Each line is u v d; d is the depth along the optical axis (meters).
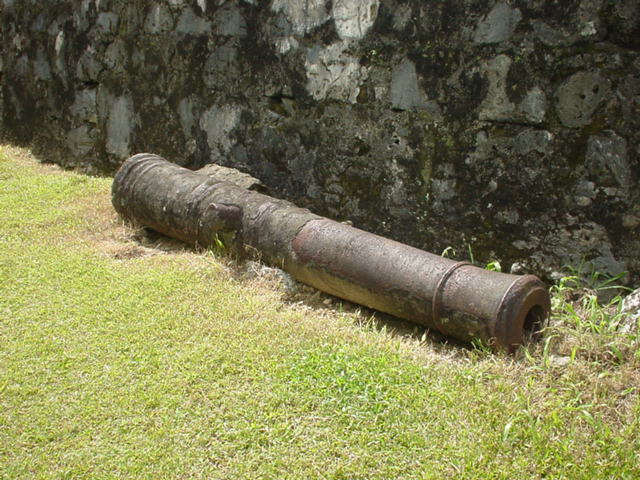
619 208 3.81
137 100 6.61
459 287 3.58
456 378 3.26
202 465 2.73
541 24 3.97
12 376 3.27
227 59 5.75
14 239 4.95
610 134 3.79
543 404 3.02
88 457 2.76
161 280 4.27
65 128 7.53
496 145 4.23
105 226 5.26
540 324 3.59
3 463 2.71
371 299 3.91
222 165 5.93
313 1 5.05
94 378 3.27
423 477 2.65
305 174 5.32
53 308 3.92
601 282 3.91
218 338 3.61
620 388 3.13
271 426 2.94
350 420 2.97
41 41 7.73
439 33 4.40
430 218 4.59
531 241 4.15
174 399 3.10
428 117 4.52
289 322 3.80
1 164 7.30
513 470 2.69
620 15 3.68
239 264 4.55
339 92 5.00
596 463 2.68
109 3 6.71
